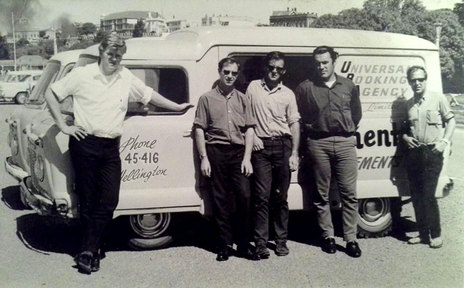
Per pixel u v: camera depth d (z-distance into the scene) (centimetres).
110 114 411
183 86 461
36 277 412
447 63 995
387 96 514
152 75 456
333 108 451
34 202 456
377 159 504
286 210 462
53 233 526
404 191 514
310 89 457
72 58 641
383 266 444
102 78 410
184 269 432
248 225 493
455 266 445
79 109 411
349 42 505
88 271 420
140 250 477
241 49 475
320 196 472
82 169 414
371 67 509
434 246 489
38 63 2509
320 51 448
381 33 527
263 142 440
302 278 416
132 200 443
